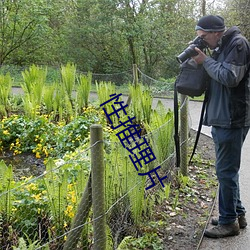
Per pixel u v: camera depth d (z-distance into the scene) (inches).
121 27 673.0
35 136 231.5
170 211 152.0
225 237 134.6
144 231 132.6
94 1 671.1
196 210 155.4
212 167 208.5
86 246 114.0
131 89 276.1
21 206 121.2
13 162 213.8
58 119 285.3
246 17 593.6
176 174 183.6
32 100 273.1
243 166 212.7
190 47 121.9
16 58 711.7
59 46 728.3
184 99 180.1
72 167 144.8
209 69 117.2
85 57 715.4
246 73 116.7
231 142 121.8
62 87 298.8
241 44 112.7
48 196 118.4
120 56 729.6
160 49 700.7
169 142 173.2
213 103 123.6
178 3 727.7
